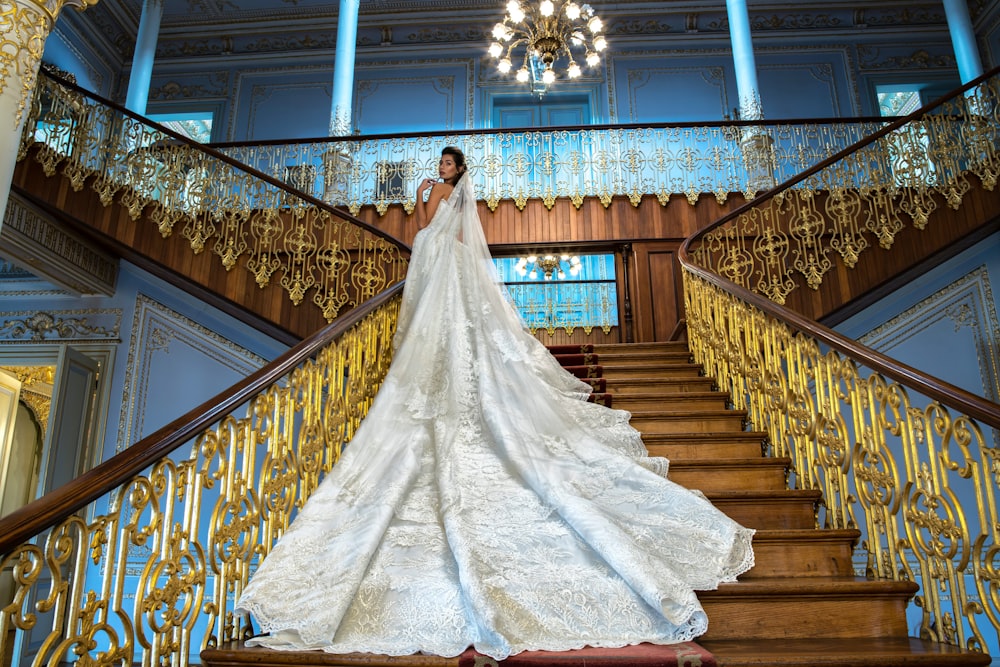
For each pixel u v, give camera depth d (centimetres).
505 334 381
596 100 1232
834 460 333
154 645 220
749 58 1002
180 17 1234
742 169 888
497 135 898
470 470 311
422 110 1240
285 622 226
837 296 674
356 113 1241
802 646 241
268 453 296
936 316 718
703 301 562
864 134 997
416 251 434
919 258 671
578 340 1074
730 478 371
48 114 690
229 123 1240
